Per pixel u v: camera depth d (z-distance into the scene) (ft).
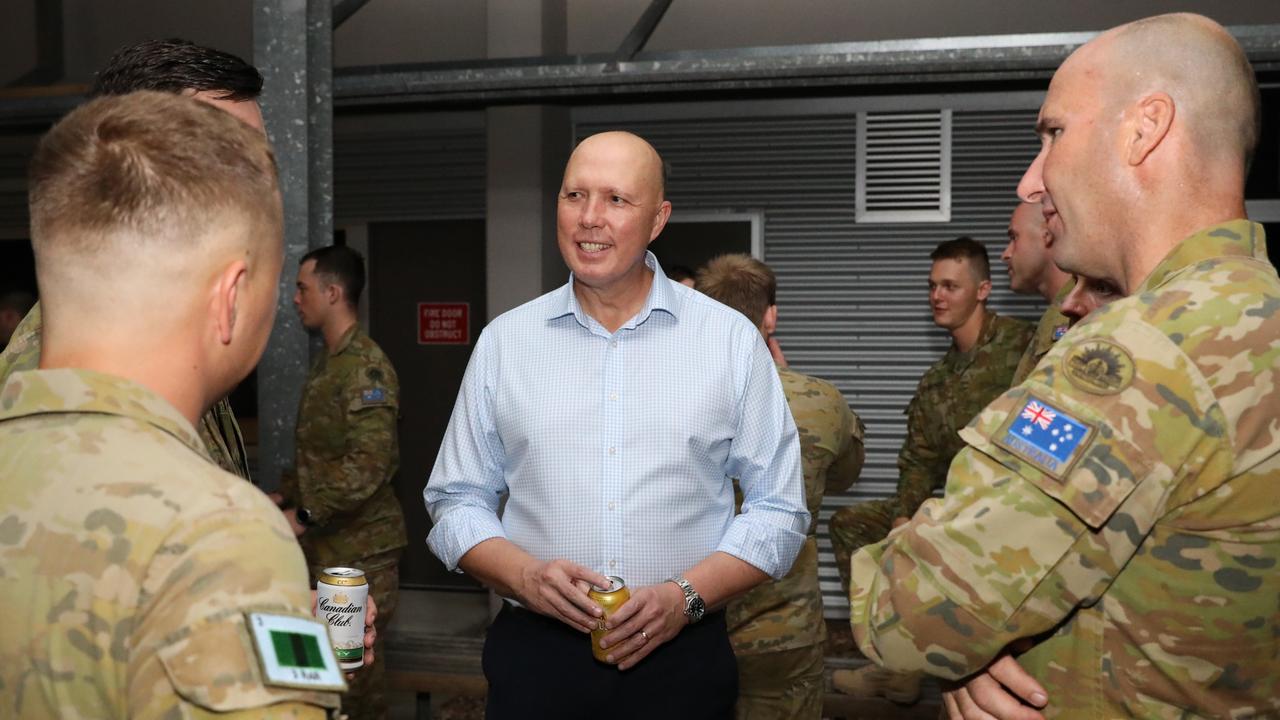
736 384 6.90
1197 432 3.26
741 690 9.27
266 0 11.10
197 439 2.82
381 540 12.01
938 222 18.13
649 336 6.95
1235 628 3.31
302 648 2.51
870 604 3.86
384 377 11.85
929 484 13.41
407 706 15.15
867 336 18.49
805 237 18.57
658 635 6.15
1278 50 11.73
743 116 18.49
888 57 12.57
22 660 2.50
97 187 2.74
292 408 11.60
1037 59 12.28
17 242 21.15
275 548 2.62
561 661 6.48
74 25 20.01
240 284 2.94
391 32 19.52
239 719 2.34
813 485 9.13
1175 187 3.69
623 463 6.70
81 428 2.68
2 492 2.62
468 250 20.40
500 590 6.61
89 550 2.49
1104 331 3.54
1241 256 3.57
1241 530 3.27
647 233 6.82
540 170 18.20
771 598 9.09
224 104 4.49
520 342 7.12
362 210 20.18
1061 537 3.37
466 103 18.34
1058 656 3.59
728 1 18.42
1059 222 4.01
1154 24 3.80
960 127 17.95
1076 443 3.36
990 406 3.70
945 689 3.99
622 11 18.72
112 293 2.78
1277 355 3.28
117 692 2.46
